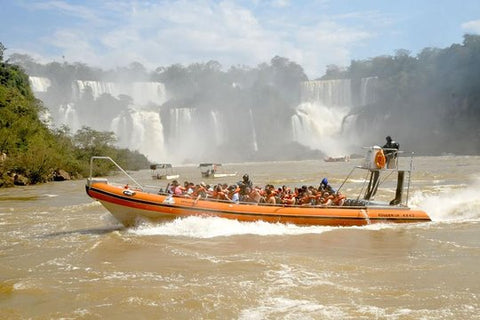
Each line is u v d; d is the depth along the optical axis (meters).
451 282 8.91
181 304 8.03
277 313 7.56
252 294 8.44
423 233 13.71
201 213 14.21
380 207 15.10
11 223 18.08
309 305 7.86
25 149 51.03
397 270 9.79
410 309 7.60
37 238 14.43
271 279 9.30
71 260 11.25
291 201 15.03
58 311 7.86
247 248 12.01
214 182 45.78
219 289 8.73
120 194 14.20
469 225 14.90
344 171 58.75
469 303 7.80
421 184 33.28
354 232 13.88
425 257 10.87
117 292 8.69
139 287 8.94
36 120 63.94
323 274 9.59
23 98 64.69
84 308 7.96
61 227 16.59
